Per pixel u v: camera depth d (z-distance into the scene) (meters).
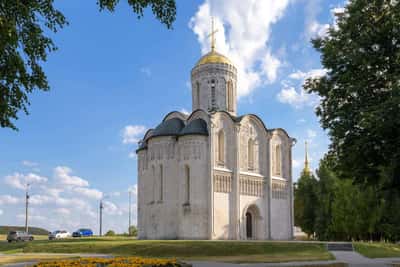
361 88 21.91
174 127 64.25
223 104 70.12
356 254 37.91
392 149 21.45
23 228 119.81
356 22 22.33
